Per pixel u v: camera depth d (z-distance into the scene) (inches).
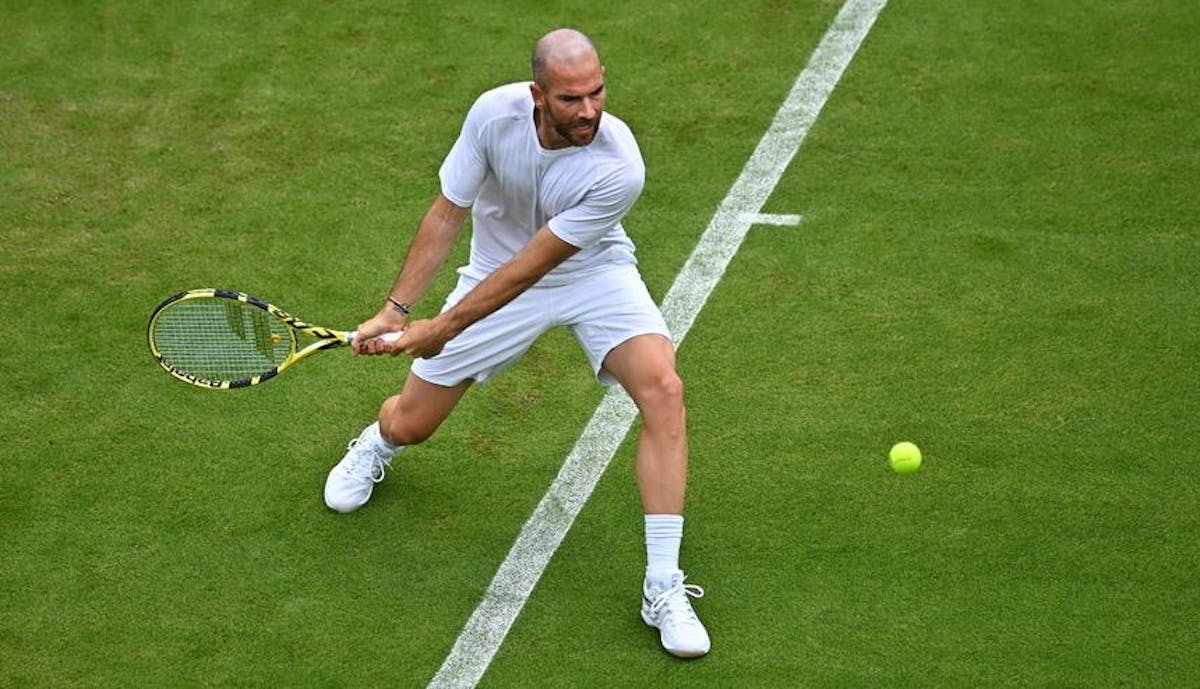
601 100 728.3
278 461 961.5
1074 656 831.7
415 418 878.4
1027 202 1146.0
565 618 863.7
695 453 962.1
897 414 983.0
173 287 1090.7
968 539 898.7
